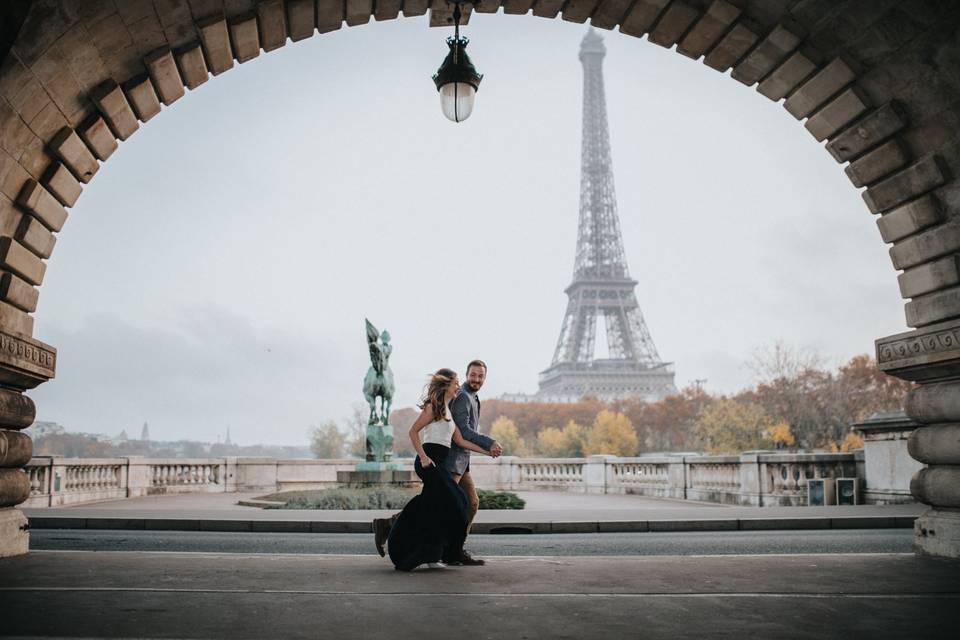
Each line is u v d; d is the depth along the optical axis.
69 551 11.29
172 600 7.30
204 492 31.78
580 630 6.08
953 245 9.99
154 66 10.17
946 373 10.26
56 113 9.62
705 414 101.94
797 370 85.06
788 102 11.16
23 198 9.73
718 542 14.05
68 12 8.68
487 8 11.27
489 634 5.94
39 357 10.58
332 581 8.45
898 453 21.77
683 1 10.65
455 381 9.59
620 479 32.34
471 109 10.70
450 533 9.36
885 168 10.60
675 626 6.22
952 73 9.38
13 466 10.52
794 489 23.42
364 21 11.23
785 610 6.87
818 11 10.04
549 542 14.16
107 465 27.45
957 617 6.55
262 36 10.84
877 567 9.41
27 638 5.75
